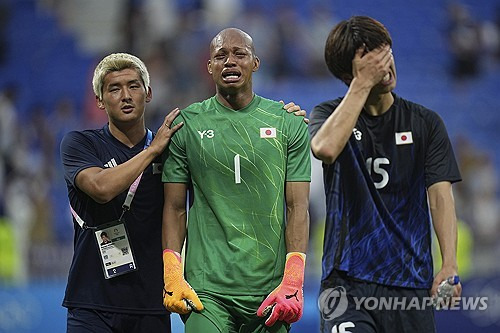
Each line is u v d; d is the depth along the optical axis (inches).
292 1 2687.0
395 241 636.1
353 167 637.9
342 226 635.5
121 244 658.2
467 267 1686.8
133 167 622.5
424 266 640.4
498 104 2463.1
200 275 617.9
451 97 2484.0
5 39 2709.2
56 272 1868.8
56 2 2783.0
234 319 621.9
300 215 623.2
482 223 1953.7
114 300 655.1
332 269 633.6
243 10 2554.1
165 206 637.3
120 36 2635.3
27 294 1477.6
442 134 647.8
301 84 2418.8
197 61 2381.9
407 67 2603.3
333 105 661.3
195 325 605.9
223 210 617.3
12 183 2087.8
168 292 610.2
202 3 2524.6
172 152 633.6
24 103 2583.7
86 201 664.4
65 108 2395.4
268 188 618.5
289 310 597.3
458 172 644.1
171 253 623.5
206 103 641.6
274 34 2454.5
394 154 639.8
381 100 645.3
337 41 637.9
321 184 1748.3
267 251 616.1
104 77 655.8
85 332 644.7
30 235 1985.7
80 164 655.1
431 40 2677.2
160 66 2385.6
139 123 676.7
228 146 620.1
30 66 2674.7
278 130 626.2
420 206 642.8
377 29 629.6
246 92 631.2
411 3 2751.0
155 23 2522.1
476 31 2564.0
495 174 2185.0
